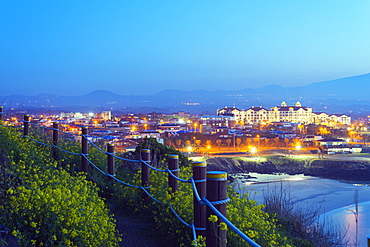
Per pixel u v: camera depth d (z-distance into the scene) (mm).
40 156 10039
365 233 30781
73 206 5941
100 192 11094
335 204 53594
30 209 5281
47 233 5160
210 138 164625
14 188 5973
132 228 8539
